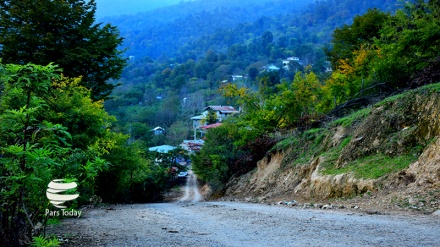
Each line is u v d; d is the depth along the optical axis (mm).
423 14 22953
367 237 6730
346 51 40094
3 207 5574
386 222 8414
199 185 57281
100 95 27328
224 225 9297
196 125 90375
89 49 24906
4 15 23000
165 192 49094
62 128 5762
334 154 17422
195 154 44344
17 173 5090
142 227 9195
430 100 13711
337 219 9352
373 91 23422
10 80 5484
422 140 13273
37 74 5523
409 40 21406
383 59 23391
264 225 8938
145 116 95125
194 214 12656
